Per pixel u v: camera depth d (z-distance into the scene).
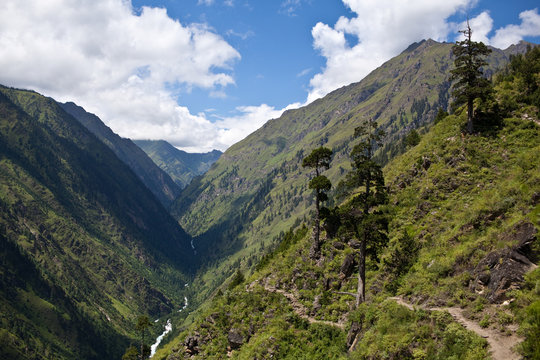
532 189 31.53
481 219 33.62
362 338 29.44
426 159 51.72
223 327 51.78
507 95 49.91
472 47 45.75
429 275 31.08
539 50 52.03
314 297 45.19
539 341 17.95
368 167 34.19
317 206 53.47
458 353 20.81
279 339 39.47
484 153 45.12
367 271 42.69
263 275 59.94
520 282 22.89
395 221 46.88
